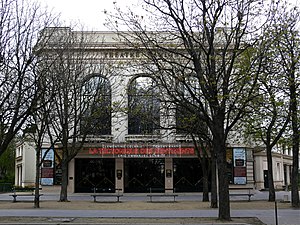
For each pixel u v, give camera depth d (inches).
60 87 962.1
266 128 1078.4
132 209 892.0
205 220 680.4
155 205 1005.2
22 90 779.4
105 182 1595.7
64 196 1152.8
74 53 1104.8
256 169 1893.5
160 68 722.2
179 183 1595.7
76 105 1152.8
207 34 710.5
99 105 1141.7
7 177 2635.3
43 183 1562.5
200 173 1596.9
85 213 796.0
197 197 1379.2
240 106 800.9
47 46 980.6
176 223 642.2
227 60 805.2
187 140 1546.5
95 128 1215.6
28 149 2231.8
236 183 1572.3
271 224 632.4
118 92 1245.1
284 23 918.4
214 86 701.3
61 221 667.4
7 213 798.5
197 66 713.6
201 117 714.2
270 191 1133.7
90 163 1604.3
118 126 1573.6
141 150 1572.3
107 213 796.0
